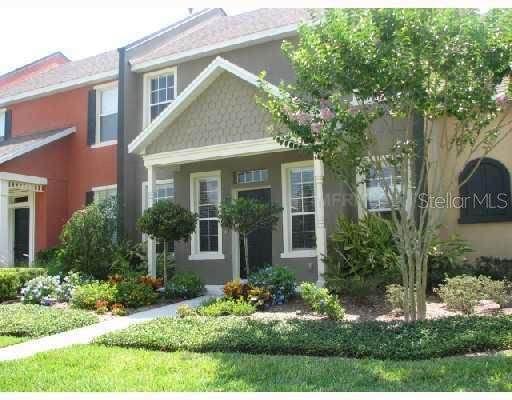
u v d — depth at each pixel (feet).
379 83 24.38
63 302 41.37
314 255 43.24
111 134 58.08
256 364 20.89
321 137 26.61
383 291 36.32
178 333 26.37
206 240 49.32
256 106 41.47
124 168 53.67
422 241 27.89
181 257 49.67
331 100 27.50
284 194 44.88
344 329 25.62
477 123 26.27
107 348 24.93
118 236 50.78
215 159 45.73
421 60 24.17
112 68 57.93
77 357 22.90
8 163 54.03
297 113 27.94
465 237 39.68
